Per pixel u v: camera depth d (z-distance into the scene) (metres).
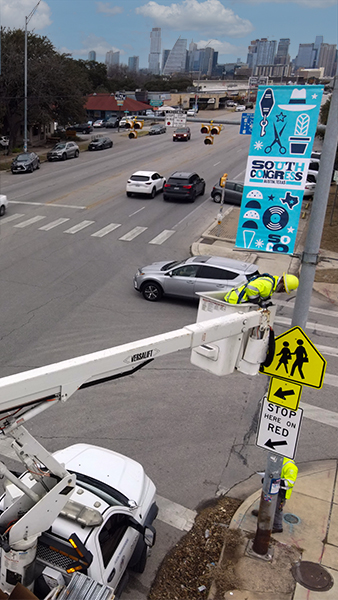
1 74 45.25
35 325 13.84
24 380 3.68
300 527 7.41
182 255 21.12
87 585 4.64
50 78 49.06
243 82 143.62
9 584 4.69
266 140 6.72
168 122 22.41
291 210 6.79
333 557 6.91
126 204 28.88
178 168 39.81
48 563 4.93
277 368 6.03
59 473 4.59
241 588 6.34
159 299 16.19
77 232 23.39
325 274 19.97
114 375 4.28
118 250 21.23
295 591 6.34
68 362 3.95
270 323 5.42
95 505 5.63
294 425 6.13
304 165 6.58
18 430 4.11
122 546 5.73
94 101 81.81
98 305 15.58
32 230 23.44
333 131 6.19
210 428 9.76
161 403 10.51
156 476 8.38
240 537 7.15
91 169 39.66
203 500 7.96
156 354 4.36
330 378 11.97
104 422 9.75
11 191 31.72
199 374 11.80
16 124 48.84
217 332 4.78
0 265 18.72
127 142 56.19
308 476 8.55
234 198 29.91
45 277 17.75
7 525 4.73
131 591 6.28
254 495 7.97
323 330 14.82
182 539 7.18
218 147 51.53
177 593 6.30
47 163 43.22
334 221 29.17
